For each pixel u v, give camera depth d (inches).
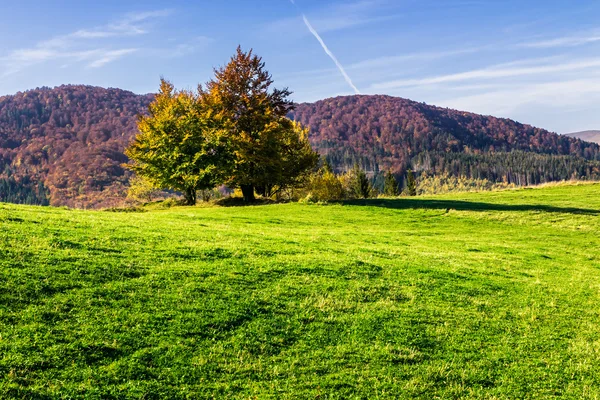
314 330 484.1
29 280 482.9
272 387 376.2
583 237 1307.8
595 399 400.8
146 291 511.8
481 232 1373.0
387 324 514.3
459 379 420.2
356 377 405.7
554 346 504.1
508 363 458.0
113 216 947.3
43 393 331.3
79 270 530.9
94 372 363.9
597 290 748.6
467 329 527.8
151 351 403.2
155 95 2295.8
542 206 1740.9
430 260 836.6
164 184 2167.8
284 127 2165.4
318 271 663.1
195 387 365.7
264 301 533.0
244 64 2107.5
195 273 582.9
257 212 1569.9
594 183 2347.4
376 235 1160.2
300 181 2532.0
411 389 393.1
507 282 741.9
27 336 392.5
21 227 655.8
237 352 423.8
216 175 2058.3
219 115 2052.2
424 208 1726.1
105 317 444.5
